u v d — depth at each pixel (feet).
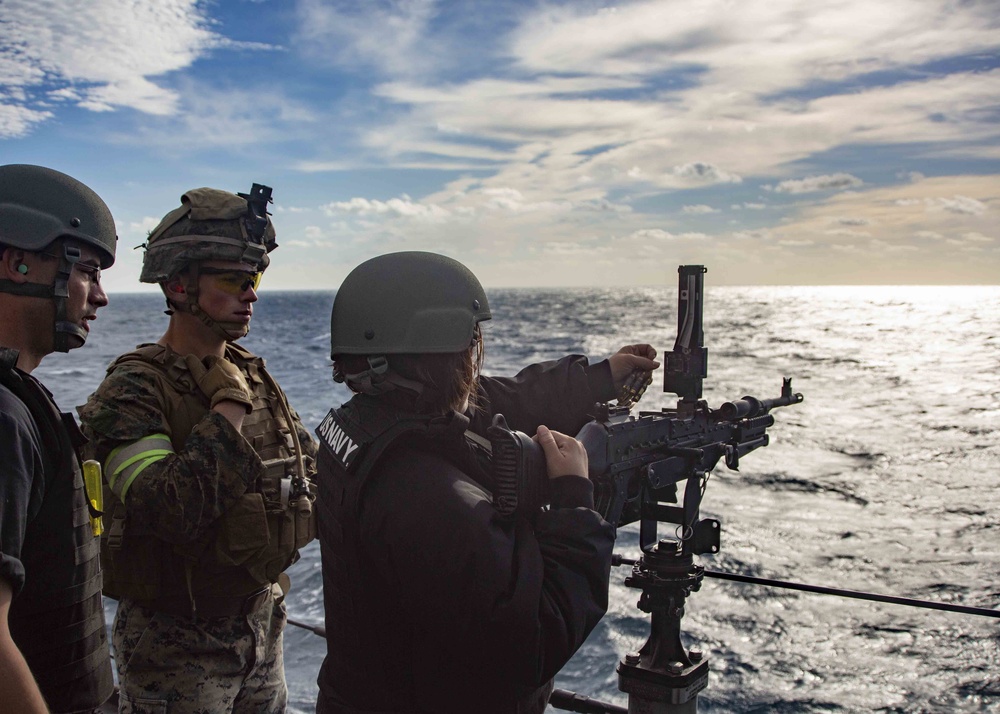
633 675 7.21
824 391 121.29
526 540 4.93
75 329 5.53
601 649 30.66
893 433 82.99
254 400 8.45
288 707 23.95
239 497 7.58
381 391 5.25
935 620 34.63
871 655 31.53
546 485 5.22
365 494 4.99
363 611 5.13
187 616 7.62
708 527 7.31
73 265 5.44
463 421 5.13
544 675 4.83
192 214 8.05
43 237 5.29
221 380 7.85
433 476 4.91
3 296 5.28
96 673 5.43
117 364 7.95
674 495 7.68
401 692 5.19
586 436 6.32
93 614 5.45
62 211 5.41
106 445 7.45
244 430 8.14
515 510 5.02
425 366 5.23
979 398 112.57
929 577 40.68
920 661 31.12
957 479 61.36
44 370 134.82
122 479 7.29
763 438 9.15
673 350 7.79
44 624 5.10
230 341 8.47
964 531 48.01
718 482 60.08
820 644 32.42
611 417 6.89
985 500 55.21
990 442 77.30
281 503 8.00
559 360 7.85
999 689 29.01
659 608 7.25
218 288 8.07
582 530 5.05
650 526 7.45
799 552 44.21
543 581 4.84
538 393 7.55
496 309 460.96
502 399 7.44
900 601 7.38
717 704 28.12
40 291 5.33
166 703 7.71
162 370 7.98
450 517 4.72
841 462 67.77
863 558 43.32
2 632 4.18
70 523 5.21
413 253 5.45
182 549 7.49
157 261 8.14
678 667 7.15
